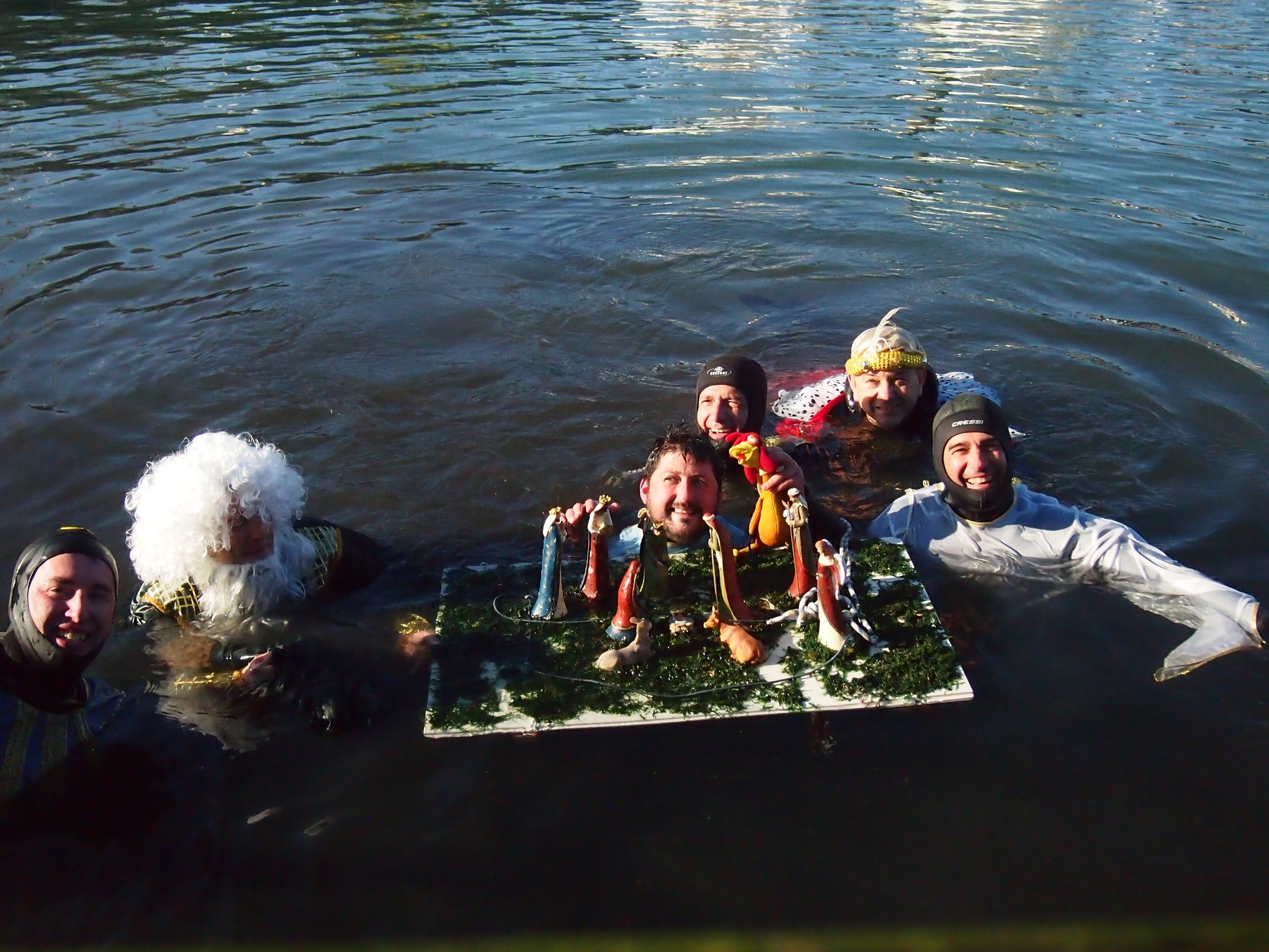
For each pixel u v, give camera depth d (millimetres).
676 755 3002
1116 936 1884
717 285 7105
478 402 5430
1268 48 14484
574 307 6715
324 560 3801
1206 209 8141
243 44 14922
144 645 3523
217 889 2611
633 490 4633
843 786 2891
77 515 4324
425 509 4477
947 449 4137
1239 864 2633
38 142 9977
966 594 3840
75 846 2740
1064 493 4527
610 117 11141
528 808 2840
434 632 3527
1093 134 10289
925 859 2662
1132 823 2764
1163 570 3850
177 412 5234
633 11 18656
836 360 6051
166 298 6609
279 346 6000
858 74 13133
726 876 2619
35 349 5848
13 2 18125
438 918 2516
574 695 3225
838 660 3354
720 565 3453
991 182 9000
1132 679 3326
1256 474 4609
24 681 3078
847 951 1968
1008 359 5906
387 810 2844
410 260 7371
